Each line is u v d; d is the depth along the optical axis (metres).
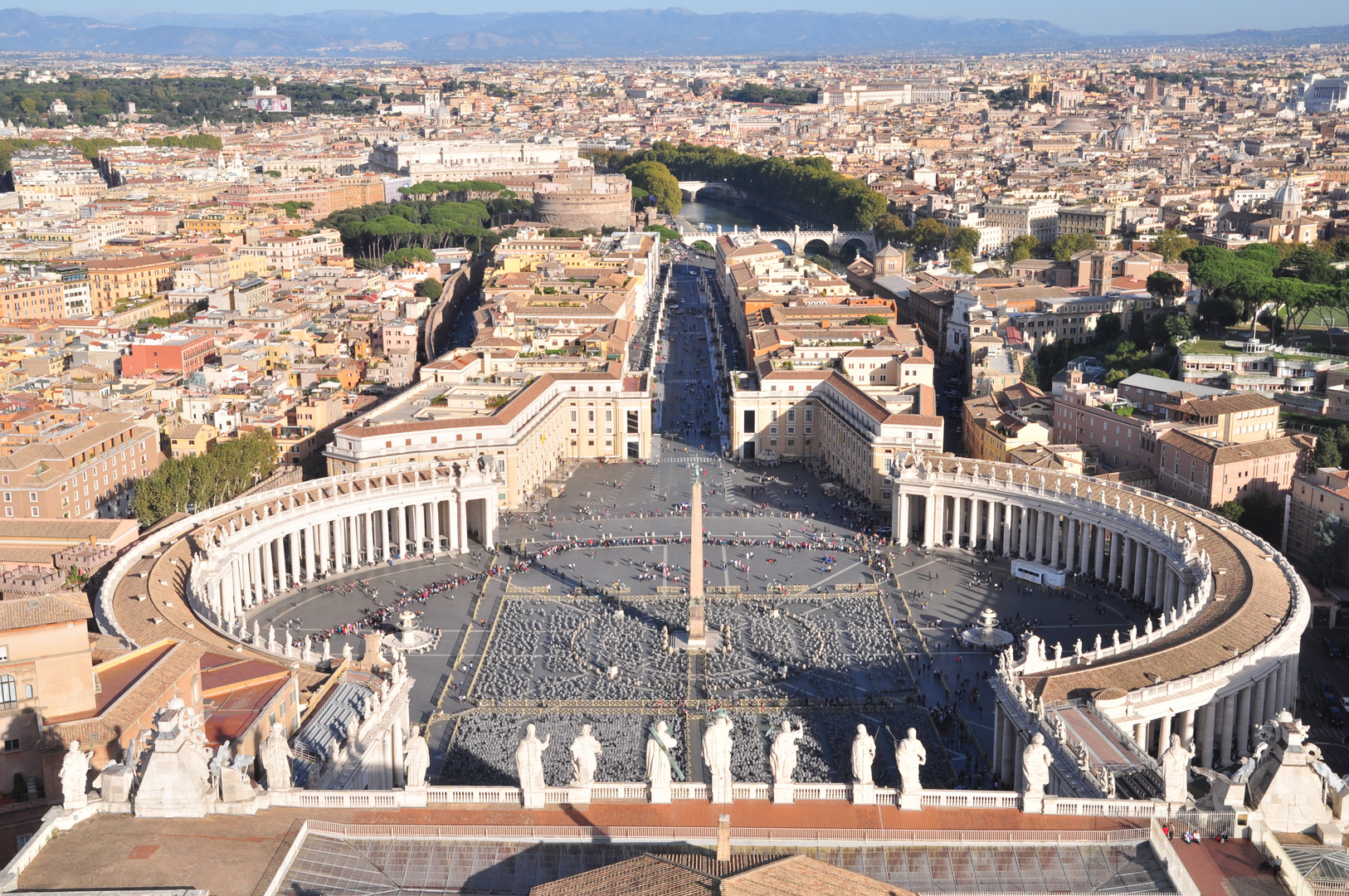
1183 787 121.00
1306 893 105.56
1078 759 143.50
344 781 140.75
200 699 153.88
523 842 115.88
